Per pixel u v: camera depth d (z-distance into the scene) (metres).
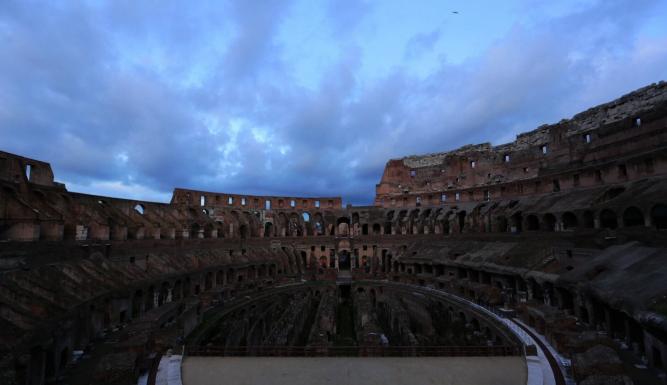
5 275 29.59
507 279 53.16
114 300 38.16
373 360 29.23
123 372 23.86
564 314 35.16
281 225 103.69
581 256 45.84
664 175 45.38
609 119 64.69
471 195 85.62
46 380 25.78
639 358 27.72
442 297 56.16
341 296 77.25
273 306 56.84
